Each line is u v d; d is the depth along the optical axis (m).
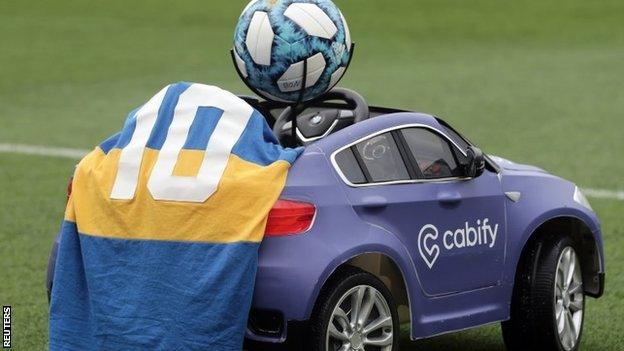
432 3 87.44
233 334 13.89
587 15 82.88
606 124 44.56
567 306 17.50
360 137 15.29
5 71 60.34
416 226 15.59
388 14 83.25
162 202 14.25
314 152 14.76
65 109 49.00
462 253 16.20
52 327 15.02
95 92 53.91
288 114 16.39
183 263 14.09
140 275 14.31
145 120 14.88
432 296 15.84
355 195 14.89
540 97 51.66
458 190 16.23
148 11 84.19
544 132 42.81
